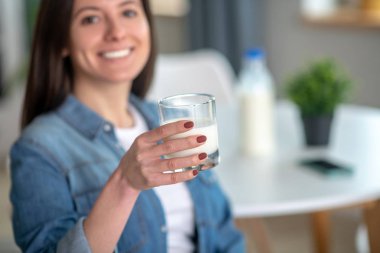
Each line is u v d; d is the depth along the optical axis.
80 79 1.50
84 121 1.42
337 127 2.24
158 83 2.81
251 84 1.97
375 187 1.61
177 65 2.86
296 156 1.93
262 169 1.81
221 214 1.57
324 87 1.97
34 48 1.47
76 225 1.07
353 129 2.20
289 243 2.91
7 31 4.49
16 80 4.41
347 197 1.56
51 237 1.22
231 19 4.09
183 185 1.49
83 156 1.37
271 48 4.18
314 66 2.03
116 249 1.28
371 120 2.30
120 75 1.46
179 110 1.02
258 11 4.09
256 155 1.96
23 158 1.31
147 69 1.71
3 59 4.50
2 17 4.45
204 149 1.03
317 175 1.73
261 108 1.96
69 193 1.32
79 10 1.43
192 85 2.86
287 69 4.09
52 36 1.45
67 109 1.44
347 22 3.46
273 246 2.88
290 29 4.00
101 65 1.45
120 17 1.46
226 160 1.92
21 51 4.55
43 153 1.32
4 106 4.52
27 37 4.56
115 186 1.01
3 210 3.62
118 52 1.45
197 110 1.02
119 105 1.54
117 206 1.03
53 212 1.26
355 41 3.56
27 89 1.50
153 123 1.61
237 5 4.02
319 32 3.79
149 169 0.94
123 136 1.51
